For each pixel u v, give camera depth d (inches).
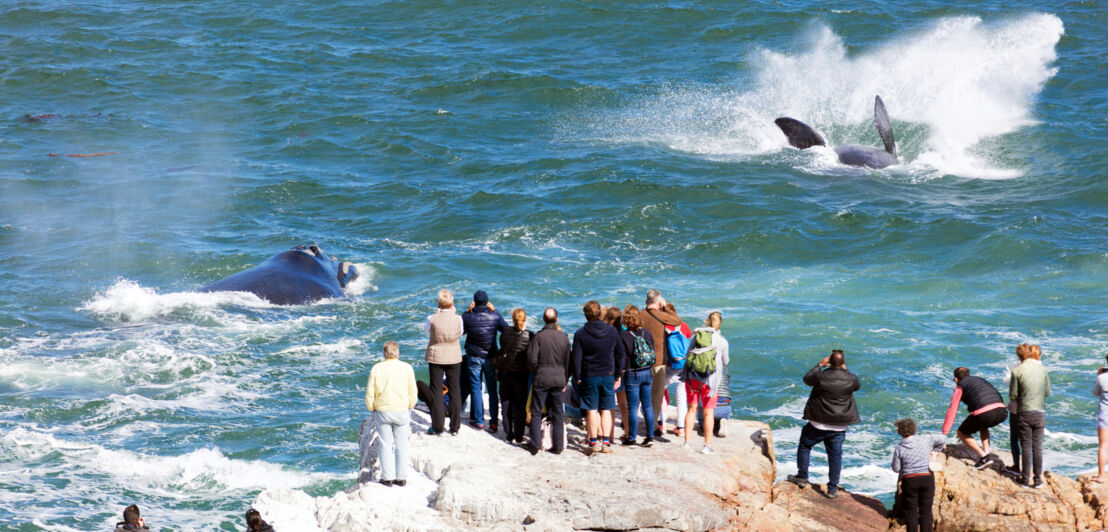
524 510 997.8
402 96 3865.7
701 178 2994.6
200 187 2955.2
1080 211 2714.1
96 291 2181.3
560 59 4315.9
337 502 1067.9
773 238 2517.2
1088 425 1555.1
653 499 1024.2
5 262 2353.6
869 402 1642.5
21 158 3176.7
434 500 1045.2
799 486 1152.8
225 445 1487.5
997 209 2733.8
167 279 2284.7
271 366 1806.1
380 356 1855.3
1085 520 1101.7
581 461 1123.9
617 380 1157.1
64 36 4507.9
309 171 3105.3
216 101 3804.1
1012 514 1110.4
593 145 3334.2
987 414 1153.4
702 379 1141.1
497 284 2235.5
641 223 2637.8
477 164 3152.1
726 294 2159.2
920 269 2309.3
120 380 1726.1
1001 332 1924.2
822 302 2103.8
